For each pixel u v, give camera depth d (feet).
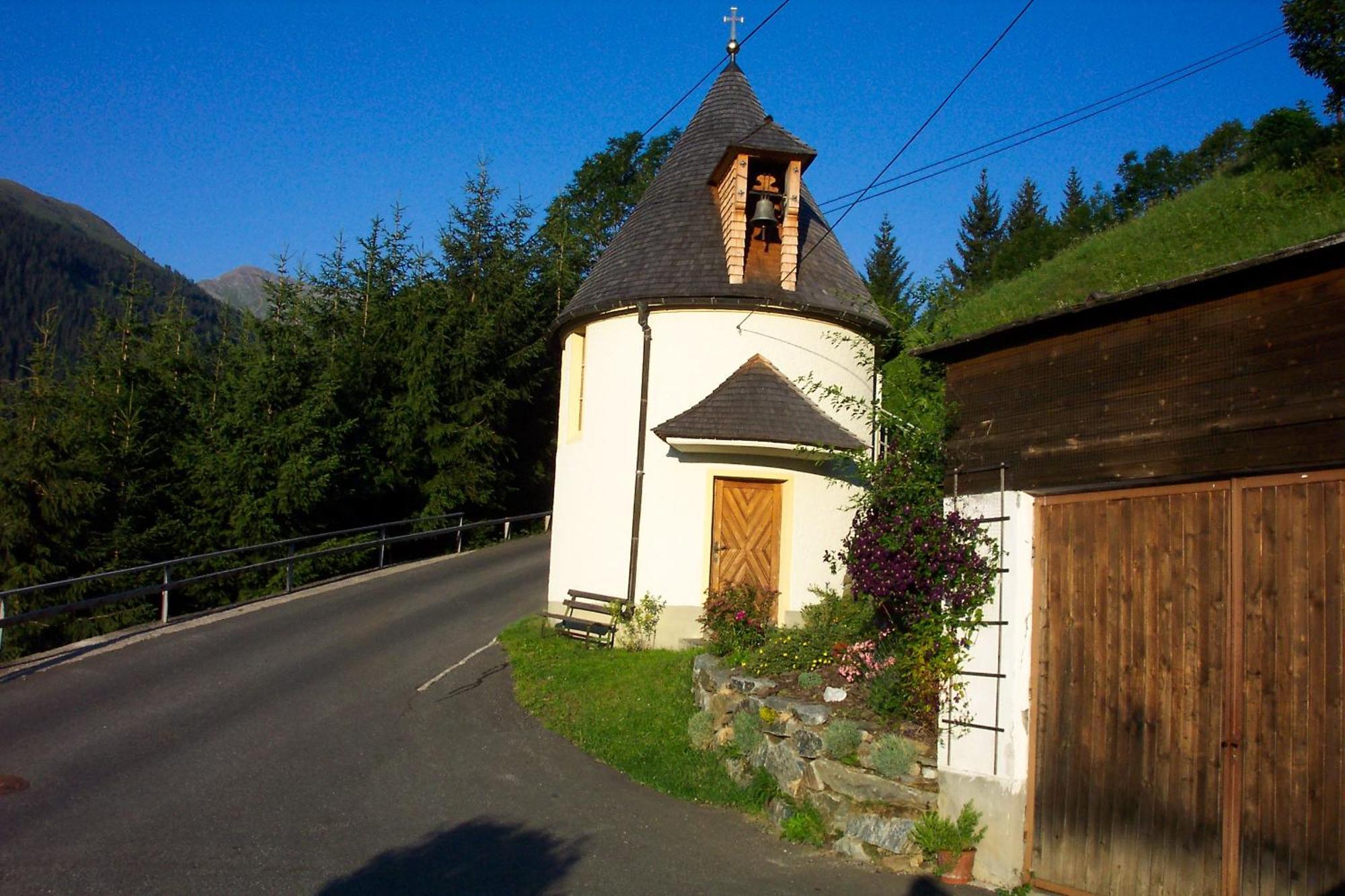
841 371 50.08
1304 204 76.54
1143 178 176.96
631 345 49.62
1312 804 18.21
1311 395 18.80
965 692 24.77
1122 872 21.35
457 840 26.37
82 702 38.91
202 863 24.25
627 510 48.32
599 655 45.01
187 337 91.04
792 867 24.94
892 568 27.96
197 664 45.11
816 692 30.25
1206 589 20.49
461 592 62.95
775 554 46.98
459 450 90.43
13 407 73.31
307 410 79.25
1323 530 18.58
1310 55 72.18
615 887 23.48
